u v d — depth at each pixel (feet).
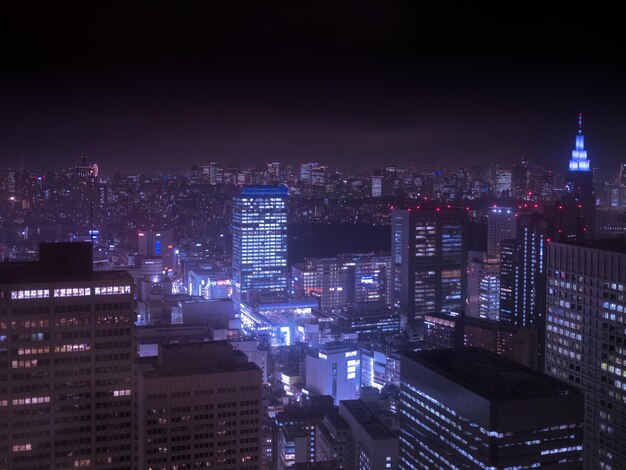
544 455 567.18
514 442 558.56
